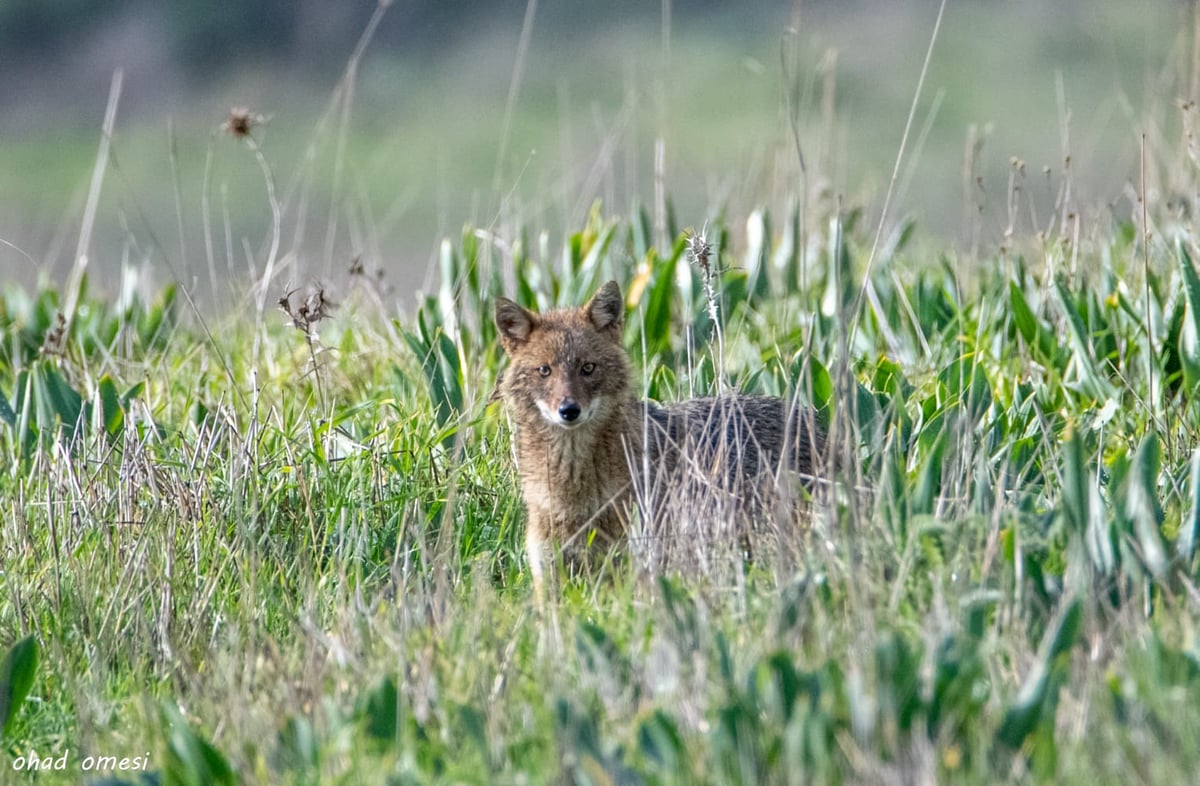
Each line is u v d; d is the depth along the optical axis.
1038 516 8.70
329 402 12.39
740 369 13.36
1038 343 12.70
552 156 30.52
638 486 10.14
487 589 8.95
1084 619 7.47
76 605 9.30
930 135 33.22
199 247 30.73
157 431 11.32
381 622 8.51
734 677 7.26
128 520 10.23
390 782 6.46
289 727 7.17
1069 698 6.79
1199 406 11.25
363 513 10.12
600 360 11.02
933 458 8.74
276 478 10.72
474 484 11.10
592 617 8.80
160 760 7.19
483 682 7.62
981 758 6.29
